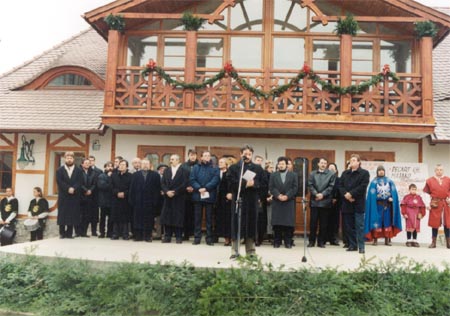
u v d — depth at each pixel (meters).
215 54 12.43
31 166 13.45
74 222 10.36
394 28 12.41
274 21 12.41
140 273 6.70
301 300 6.12
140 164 10.59
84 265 7.27
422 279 6.61
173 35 12.70
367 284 6.48
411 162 12.83
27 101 13.97
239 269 6.47
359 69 12.48
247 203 7.91
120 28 12.19
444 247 11.32
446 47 16.14
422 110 11.66
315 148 12.97
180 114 11.79
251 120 11.66
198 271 6.64
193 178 9.95
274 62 12.37
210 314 6.06
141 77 12.05
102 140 13.34
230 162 11.97
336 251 9.30
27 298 6.92
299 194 12.75
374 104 11.71
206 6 12.82
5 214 13.06
